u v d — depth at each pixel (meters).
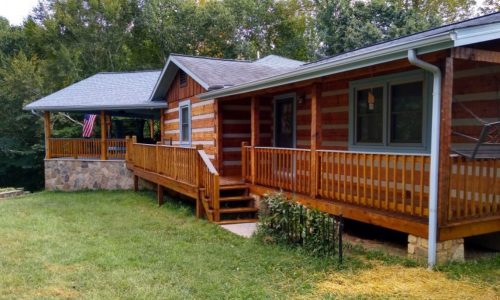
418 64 4.57
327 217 5.55
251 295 4.19
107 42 28.56
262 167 8.38
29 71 23.97
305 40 31.70
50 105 15.05
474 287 4.30
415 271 4.76
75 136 24.30
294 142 10.14
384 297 4.09
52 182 15.38
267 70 12.79
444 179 4.72
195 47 29.22
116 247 6.23
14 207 10.75
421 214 5.04
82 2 28.45
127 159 14.63
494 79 5.74
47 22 28.25
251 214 8.35
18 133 24.03
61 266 5.30
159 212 9.44
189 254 5.79
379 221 5.61
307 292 4.25
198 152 8.36
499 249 5.67
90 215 9.30
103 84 17.50
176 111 14.01
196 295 4.24
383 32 23.61
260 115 11.14
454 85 6.25
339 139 8.57
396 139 7.20
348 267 4.95
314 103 6.75
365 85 7.77
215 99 10.66
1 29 30.80
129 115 18.27
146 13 28.27
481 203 5.13
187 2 29.50
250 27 30.67
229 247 6.10
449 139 4.70
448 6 27.66
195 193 8.47
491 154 5.57
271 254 5.59
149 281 4.68
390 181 6.23
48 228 7.76
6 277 4.85
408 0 27.75
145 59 30.27
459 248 5.06
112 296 4.23
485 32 4.40
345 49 23.22
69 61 26.02
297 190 7.28
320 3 25.92
